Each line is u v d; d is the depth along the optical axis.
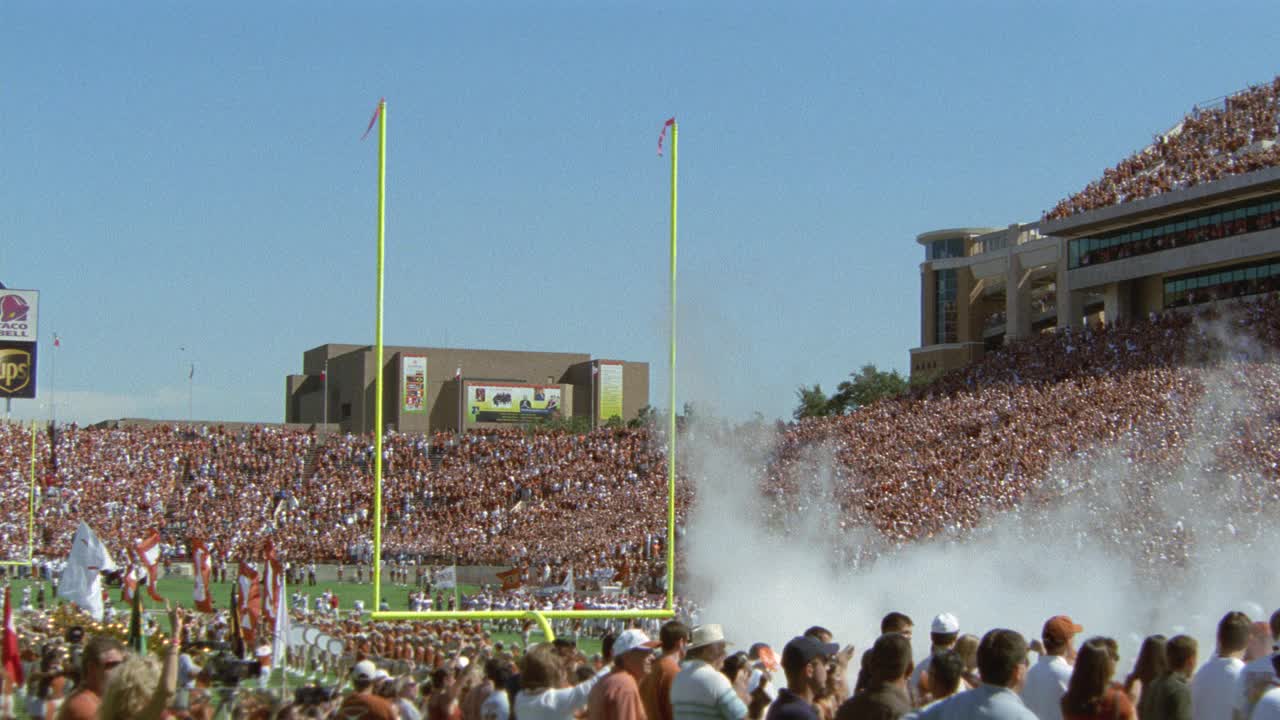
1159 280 65.19
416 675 20.48
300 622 30.28
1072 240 69.69
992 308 91.50
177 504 65.81
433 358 114.31
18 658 15.20
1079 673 7.29
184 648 25.36
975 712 6.67
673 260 25.80
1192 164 63.12
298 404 125.00
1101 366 54.56
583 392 120.06
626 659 9.18
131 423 98.44
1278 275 58.59
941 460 49.28
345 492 66.94
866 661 8.36
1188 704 7.49
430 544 59.25
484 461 69.25
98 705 7.91
